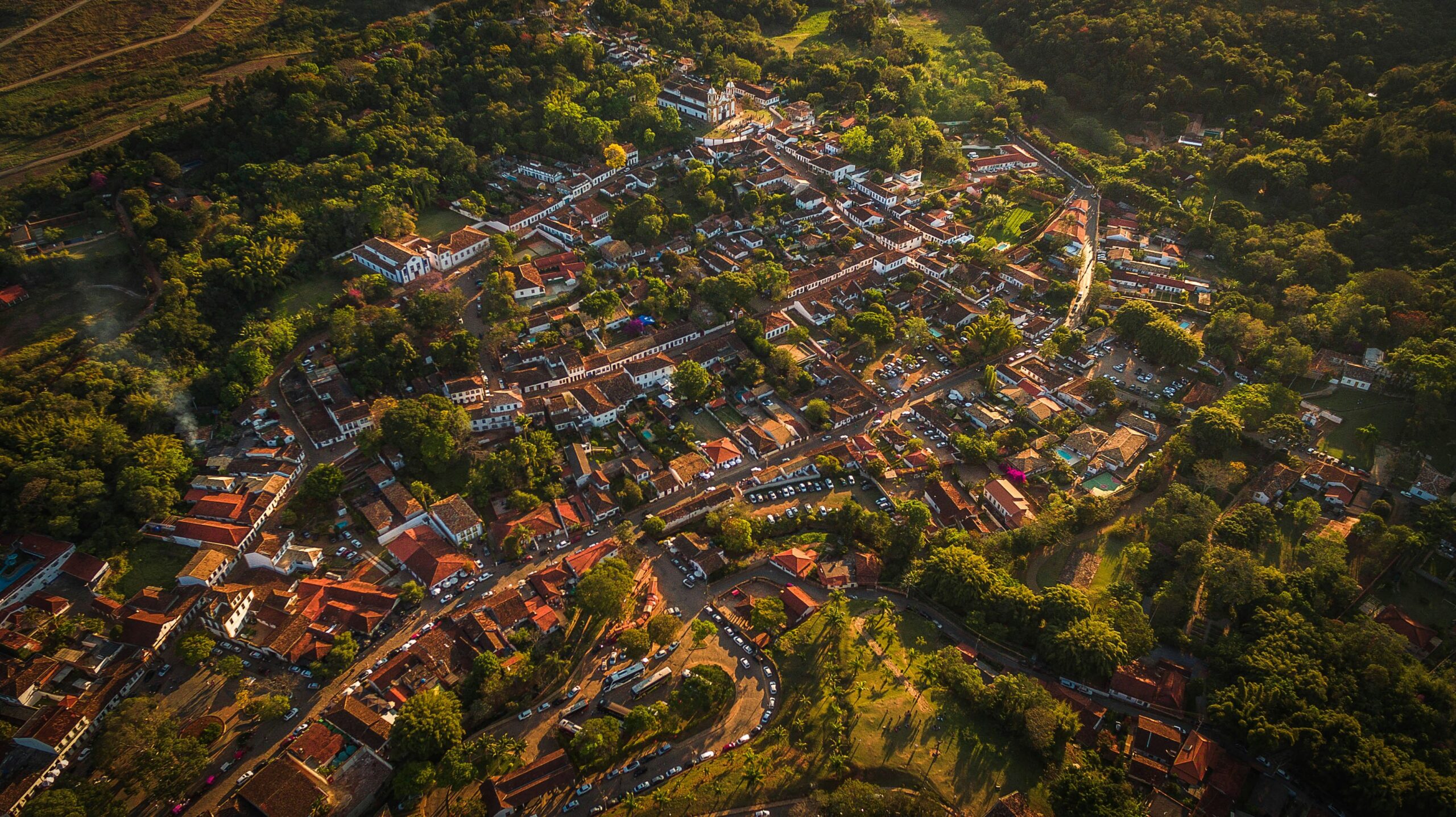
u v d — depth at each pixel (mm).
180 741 186875
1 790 185000
